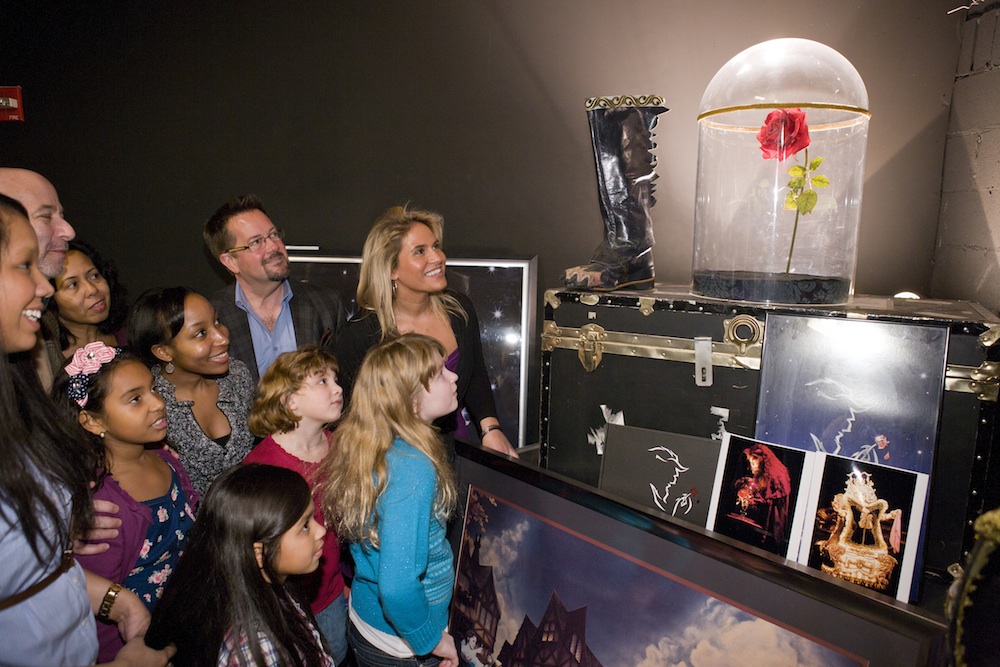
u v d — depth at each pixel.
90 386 1.33
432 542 1.38
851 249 1.62
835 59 1.63
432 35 2.33
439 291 1.82
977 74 1.69
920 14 1.81
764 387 1.40
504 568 1.40
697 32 2.01
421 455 1.29
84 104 2.78
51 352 1.73
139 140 2.75
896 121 1.88
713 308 1.49
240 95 2.60
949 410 1.27
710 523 1.38
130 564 1.38
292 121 2.55
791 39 1.68
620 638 1.18
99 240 2.87
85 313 1.78
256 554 1.15
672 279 2.15
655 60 2.07
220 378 1.77
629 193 1.75
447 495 1.35
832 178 1.61
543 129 2.26
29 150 2.88
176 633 1.14
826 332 1.33
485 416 2.01
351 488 1.29
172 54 2.64
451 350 1.90
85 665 1.04
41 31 2.76
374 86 2.43
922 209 1.91
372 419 1.31
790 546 1.27
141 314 1.58
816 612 0.94
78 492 1.06
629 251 1.76
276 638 1.12
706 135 1.74
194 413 1.68
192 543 1.17
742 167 1.67
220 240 1.91
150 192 2.77
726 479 1.37
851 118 1.60
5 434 0.90
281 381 1.49
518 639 1.36
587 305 1.69
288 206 2.62
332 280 2.54
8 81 2.84
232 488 1.16
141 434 1.36
